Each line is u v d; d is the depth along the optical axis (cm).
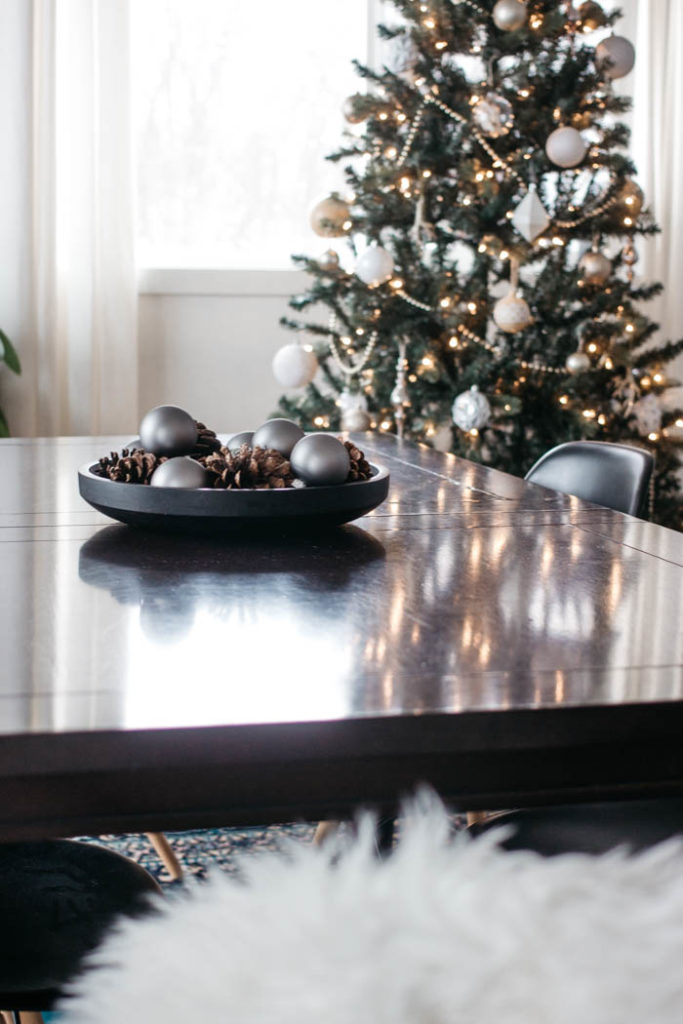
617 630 96
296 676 83
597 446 201
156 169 414
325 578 113
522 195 338
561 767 80
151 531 134
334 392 366
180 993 48
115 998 50
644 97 433
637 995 46
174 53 410
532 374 342
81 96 381
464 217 324
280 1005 46
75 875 115
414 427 340
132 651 88
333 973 46
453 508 153
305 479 129
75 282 388
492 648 90
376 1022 45
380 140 333
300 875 52
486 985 46
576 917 48
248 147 419
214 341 419
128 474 130
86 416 393
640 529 141
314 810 77
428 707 76
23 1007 99
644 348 443
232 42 413
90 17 377
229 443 149
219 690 79
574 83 334
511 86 341
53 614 98
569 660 87
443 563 121
